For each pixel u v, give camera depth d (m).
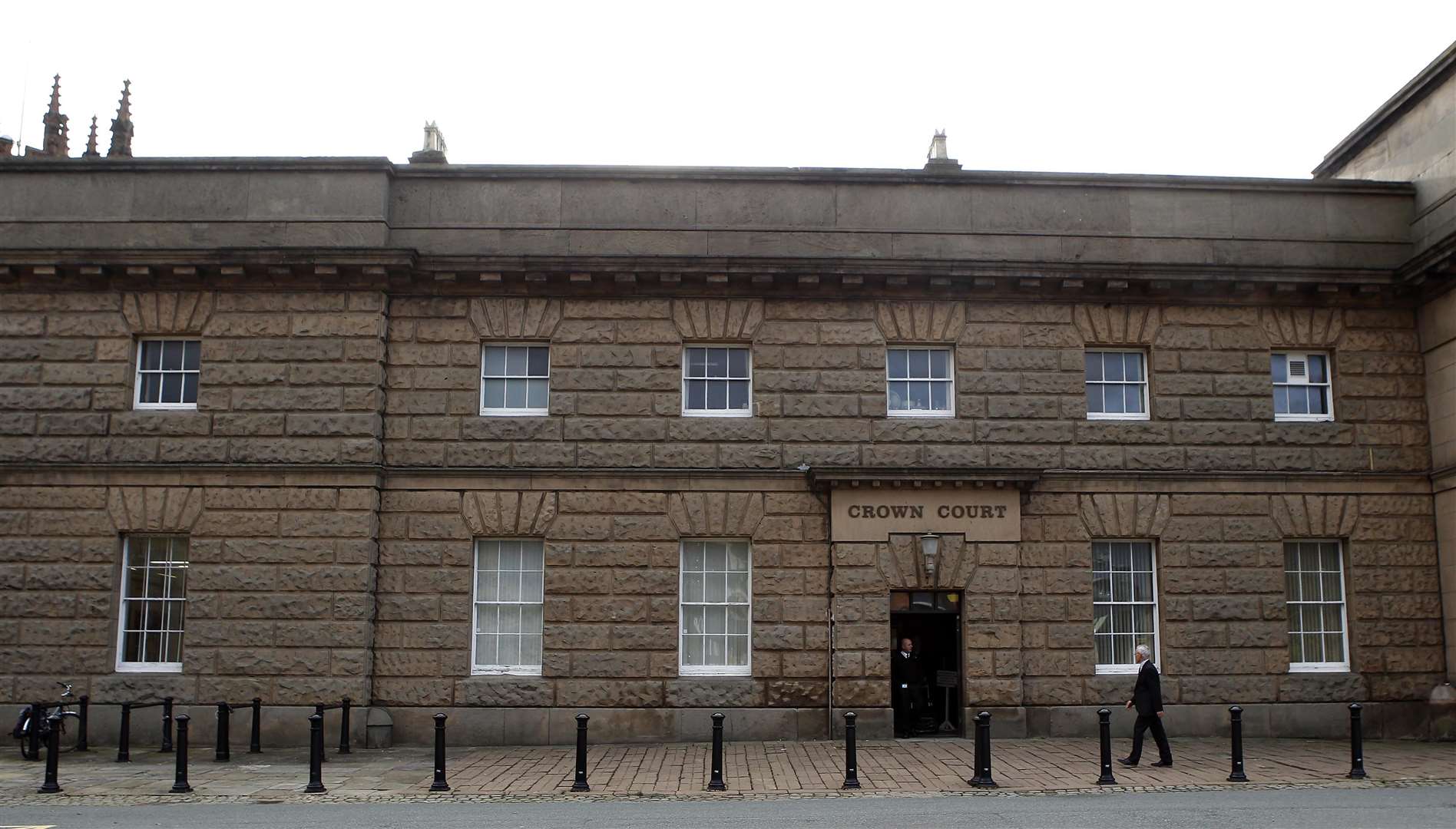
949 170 23.61
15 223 22.39
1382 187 23.59
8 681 21.11
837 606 21.50
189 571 21.38
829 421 22.27
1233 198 23.44
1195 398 22.78
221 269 21.81
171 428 21.73
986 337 22.69
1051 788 16.09
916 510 21.80
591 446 22.06
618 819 13.71
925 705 21.89
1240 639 22.12
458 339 22.34
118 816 14.02
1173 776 17.16
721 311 22.52
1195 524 22.38
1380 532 22.64
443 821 13.56
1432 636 22.41
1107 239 23.09
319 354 21.92
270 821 13.55
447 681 21.31
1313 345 23.17
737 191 22.92
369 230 22.17
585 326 22.45
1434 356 22.83
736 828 12.95
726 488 22.00
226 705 19.31
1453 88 22.38
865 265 22.17
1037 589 21.92
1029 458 22.31
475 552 22.02
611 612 21.61
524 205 22.73
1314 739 21.75
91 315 22.14
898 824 13.13
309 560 21.31
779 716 21.36
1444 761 18.77
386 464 21.95
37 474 21.59
